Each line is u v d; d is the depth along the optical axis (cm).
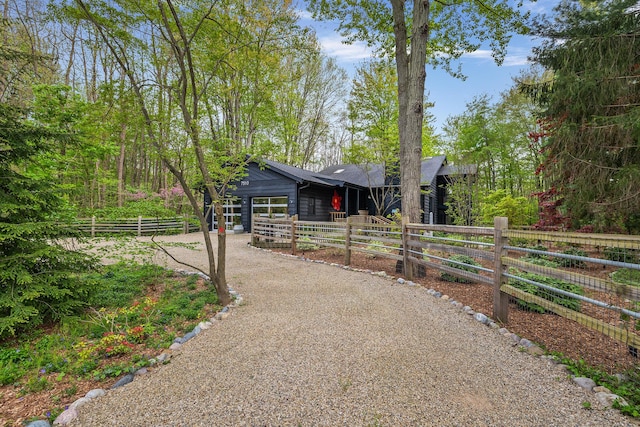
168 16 464
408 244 539
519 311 370
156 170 1933
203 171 418
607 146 536
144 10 444
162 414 189
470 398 201
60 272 355
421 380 223
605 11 553
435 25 779
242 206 1484
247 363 252
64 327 333
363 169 1628
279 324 339
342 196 1728
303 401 200
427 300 423
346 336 304
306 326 332
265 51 659
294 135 2103
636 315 194
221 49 561
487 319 340
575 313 246
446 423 178
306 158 2462
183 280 544
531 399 199
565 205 637
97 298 423
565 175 610
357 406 194
